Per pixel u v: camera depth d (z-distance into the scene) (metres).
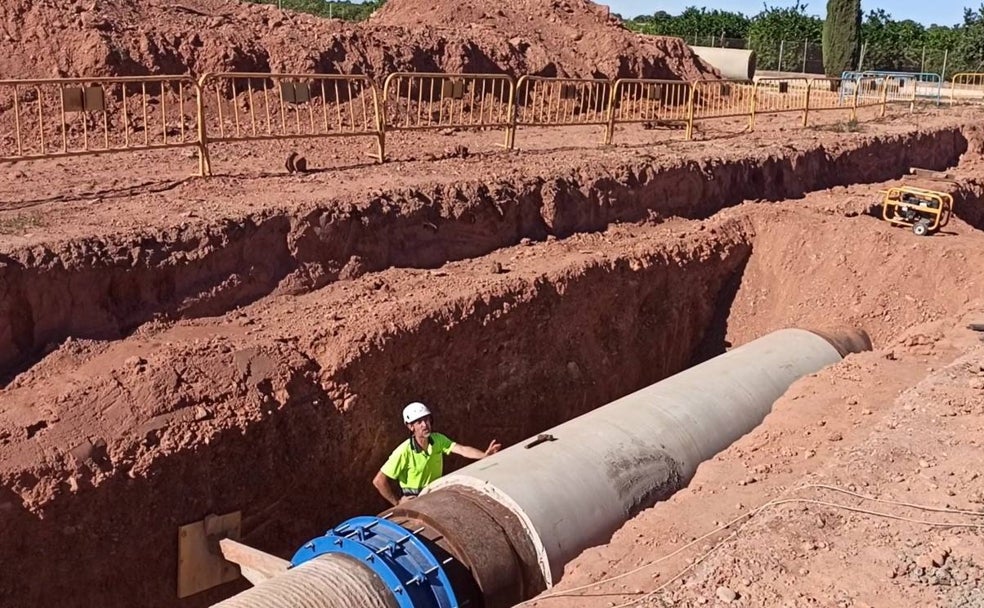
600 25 24.94
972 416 7.02
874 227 13.32
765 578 5.14
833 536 5.55
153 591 7.23
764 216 13.86
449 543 6.29
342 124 15.90
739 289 13.44
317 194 10.22
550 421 10.49
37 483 6.67
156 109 14.59
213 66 15.59
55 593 6.72
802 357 9.93
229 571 7.57
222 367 7.91
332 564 5.91
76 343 7.89
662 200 13.80
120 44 14.91
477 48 20.25
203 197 9.95
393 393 8.85
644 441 7.79
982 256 12.41
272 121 15.44
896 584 5.04
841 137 18.36
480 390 9.71
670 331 12.38
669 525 6.25
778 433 7.70
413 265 10.49
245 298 9.07
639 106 21.88
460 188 11.28
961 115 24.06
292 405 8.07
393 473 8.04
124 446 7.11
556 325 10.60
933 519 5.65
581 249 11.94
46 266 7.83
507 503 6.69
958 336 9.64
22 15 14.63
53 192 9.89
